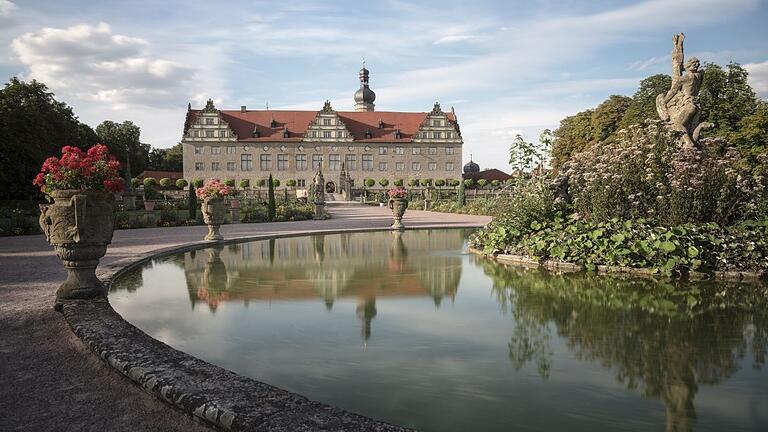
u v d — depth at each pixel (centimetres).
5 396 342
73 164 585
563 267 872
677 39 1100
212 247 1316
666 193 876
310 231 1747
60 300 586
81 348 436
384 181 7319
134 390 345
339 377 354
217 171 7056
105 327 464
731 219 882
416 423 283
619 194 930
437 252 1146
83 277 602
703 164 880
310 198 5162
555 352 397
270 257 1073
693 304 564
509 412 294
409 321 503
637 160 937
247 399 293
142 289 701
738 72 3198
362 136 7412
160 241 1500
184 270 887
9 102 3669
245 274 828
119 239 1605
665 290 648
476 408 300
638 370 355
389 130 7544
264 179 7144
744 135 2977
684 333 444
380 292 658
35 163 3438
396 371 363
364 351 409
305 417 267
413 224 2192
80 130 4903
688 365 362
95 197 589
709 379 335
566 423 279
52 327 509
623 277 761
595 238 848
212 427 282
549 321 495
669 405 298
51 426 297
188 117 7175
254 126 7269
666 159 906
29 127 3519
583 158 1102
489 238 1123
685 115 1077
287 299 621
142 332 448
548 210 1071
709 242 762
